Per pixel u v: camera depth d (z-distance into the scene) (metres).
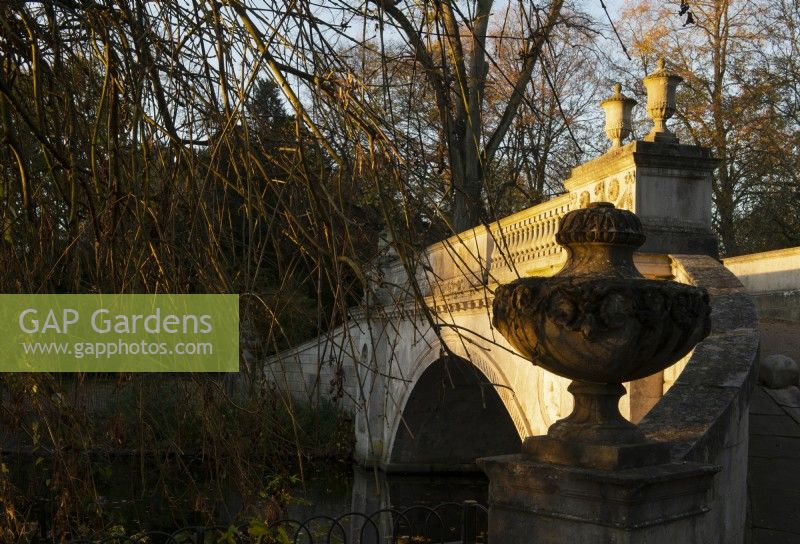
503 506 4.43
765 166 31.48
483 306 15.27
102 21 4.17
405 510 8.56
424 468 27.50
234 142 4.26
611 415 4.44
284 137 4.51
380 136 3.97
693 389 6.18
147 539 6.56
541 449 4.45
